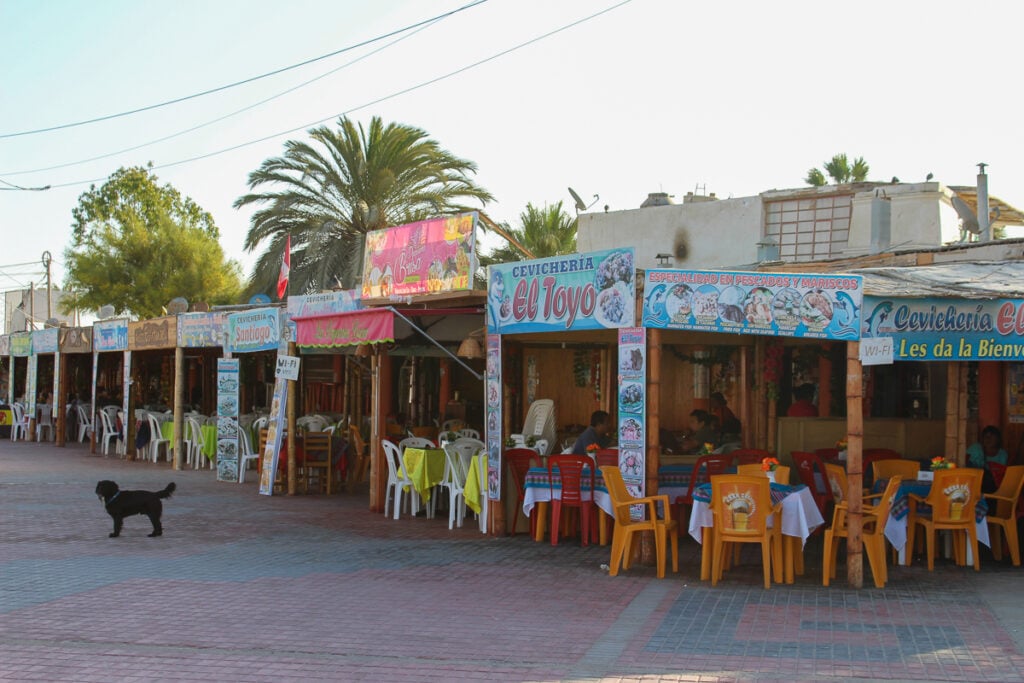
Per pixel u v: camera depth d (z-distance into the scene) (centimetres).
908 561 1094
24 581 1022
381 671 704
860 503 977
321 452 1836
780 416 1526
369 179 3253
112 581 1024
